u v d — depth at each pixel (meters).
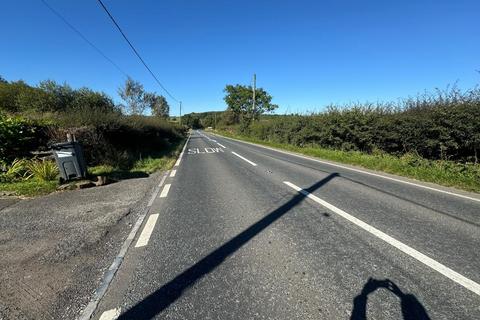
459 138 10.15
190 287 3.11
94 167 11.23
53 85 24.20
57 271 3.51
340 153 15.35
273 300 2.85
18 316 2.71
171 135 35.19
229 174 10.14
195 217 5.40
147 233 4.66
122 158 12.59
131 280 3.28
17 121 10.24
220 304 2.81
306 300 2.84
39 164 9.16
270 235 4.44
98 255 3.92
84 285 3.20
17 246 4.23
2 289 3.16
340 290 2.99
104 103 25.38
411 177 9.14
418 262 3.53
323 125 18.83
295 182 8.41
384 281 3.14
